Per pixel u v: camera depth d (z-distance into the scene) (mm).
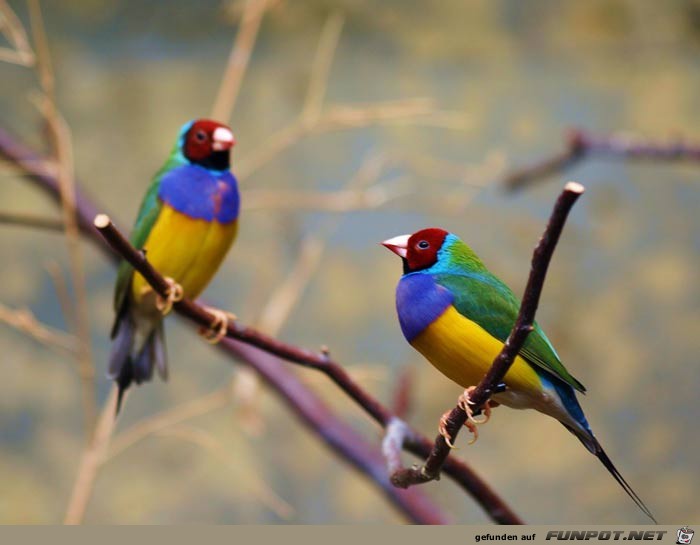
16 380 11562
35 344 11594
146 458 11258
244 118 11852
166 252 7051
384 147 11430
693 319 11508
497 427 11438
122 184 11922
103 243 8219
